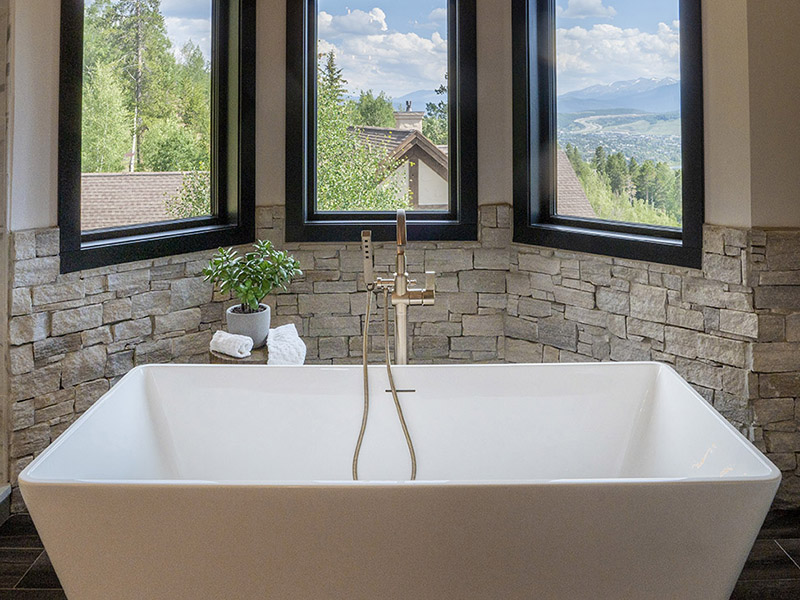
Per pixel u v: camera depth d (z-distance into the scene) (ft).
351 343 11.94
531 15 11.18
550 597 4.66
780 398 8.62
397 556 4.57
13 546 7.94
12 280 8.37
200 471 7.02
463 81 11.57
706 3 8.74
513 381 7.14
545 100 11.42
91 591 4.73
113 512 4.48
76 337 9.20
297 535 4.51
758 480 4.43
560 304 11.03
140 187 10.62
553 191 11.58
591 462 7.08
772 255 8.48
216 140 11.56
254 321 9.65
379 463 7.14
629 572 4.61
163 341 10.46
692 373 9.27
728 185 8.71
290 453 7.13
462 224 11.78
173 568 4.62
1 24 8.24
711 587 4.68
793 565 7.55
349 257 11.81
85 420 5.86
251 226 11.69
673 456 6.39
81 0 9.02
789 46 8.36
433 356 11.97
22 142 8.45
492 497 4.42
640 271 9.83
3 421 8.50
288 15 11.47
